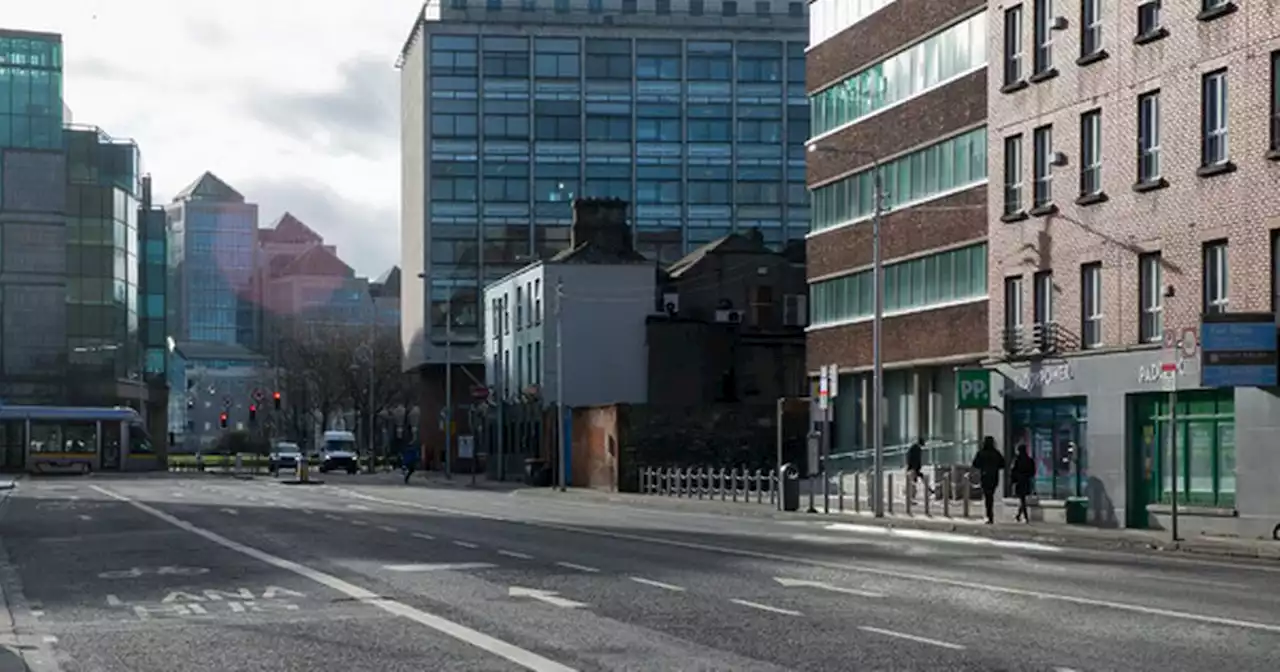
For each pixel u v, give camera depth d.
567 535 32.84
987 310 46.78
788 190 110.56
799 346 84.00
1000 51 44.81
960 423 49.22
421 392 112.00
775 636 15.11
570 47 109.19
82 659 14.24
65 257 115.00
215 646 14.98
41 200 114.38
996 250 44.81
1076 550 30.30
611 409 68.31
